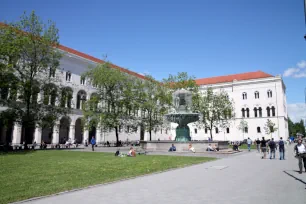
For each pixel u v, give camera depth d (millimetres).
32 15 32938
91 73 46094
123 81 46250
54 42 35219
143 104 47594
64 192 8320
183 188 9023
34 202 7090
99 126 44250
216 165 16297
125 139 68500
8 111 32188
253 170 13953
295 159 21109
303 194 8117
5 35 30016
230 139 81438
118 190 8695
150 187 9203
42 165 15625
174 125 88125
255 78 79875
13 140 44562
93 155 23891
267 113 76812
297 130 132625
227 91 83438
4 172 12602
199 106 53125
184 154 25734
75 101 54156
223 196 7828
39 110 34500
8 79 30078
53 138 50750
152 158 20609
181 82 52031
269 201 7238
